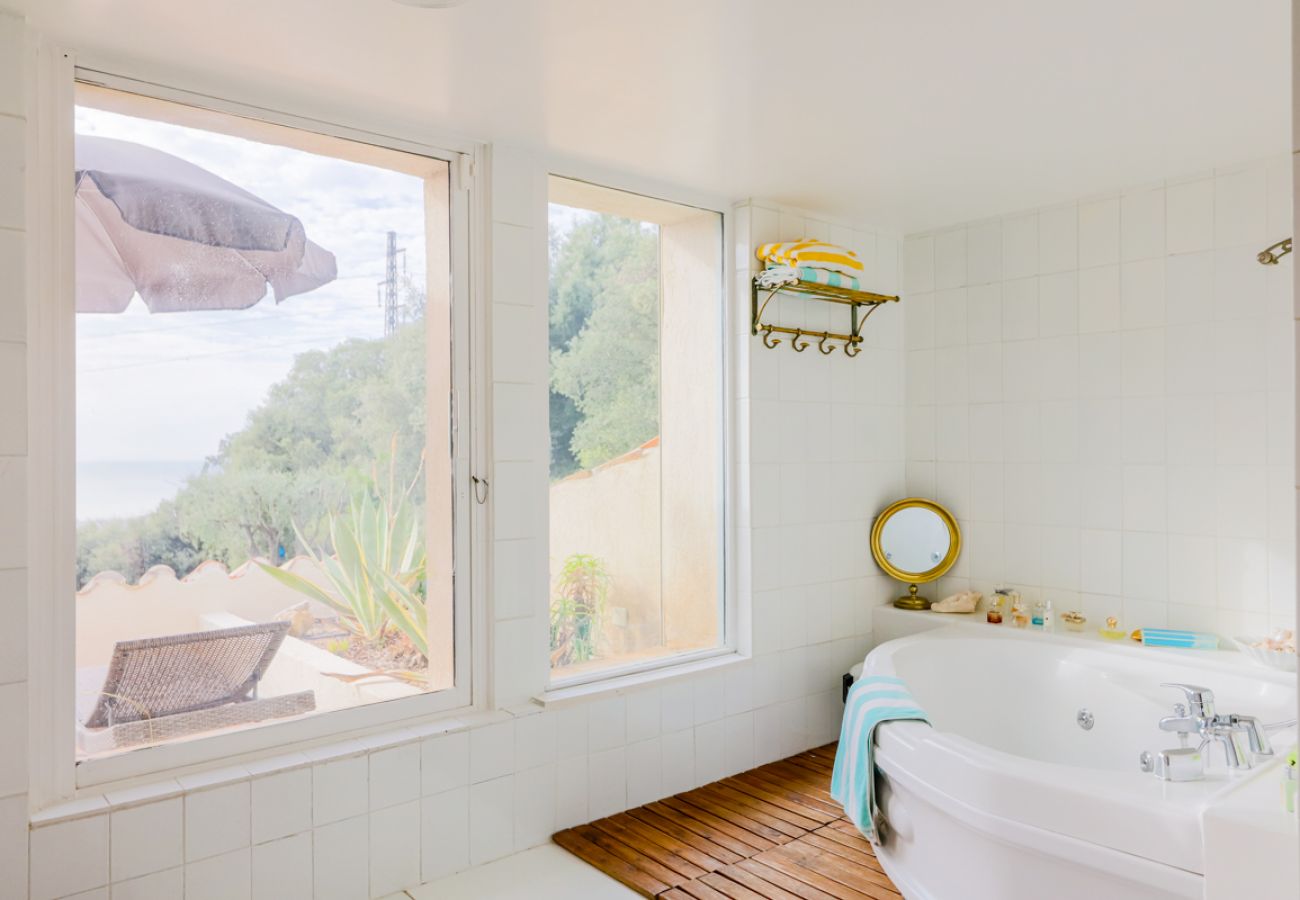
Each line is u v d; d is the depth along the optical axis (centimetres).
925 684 328
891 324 416
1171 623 336
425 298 280
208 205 241
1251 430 316
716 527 361
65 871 205
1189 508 331
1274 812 163
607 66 234
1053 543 370
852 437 399
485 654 288
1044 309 372
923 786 234
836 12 205
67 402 218
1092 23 211
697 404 356
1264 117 273
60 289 217
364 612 266
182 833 221
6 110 200
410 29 212
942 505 409
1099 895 195
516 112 266
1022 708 332
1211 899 164
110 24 208
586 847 283
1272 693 279
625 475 334
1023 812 206
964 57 230
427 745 263
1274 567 310
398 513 273
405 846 258
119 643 225
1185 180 331
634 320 338
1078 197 358
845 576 396
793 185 342
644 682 319
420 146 279
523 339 297
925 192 352
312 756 245
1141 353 344
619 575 331
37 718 212
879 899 250
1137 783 200
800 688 376
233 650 243
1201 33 217
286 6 200
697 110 265
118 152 227
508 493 292
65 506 217
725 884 259
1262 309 313
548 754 291
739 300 362
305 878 240
